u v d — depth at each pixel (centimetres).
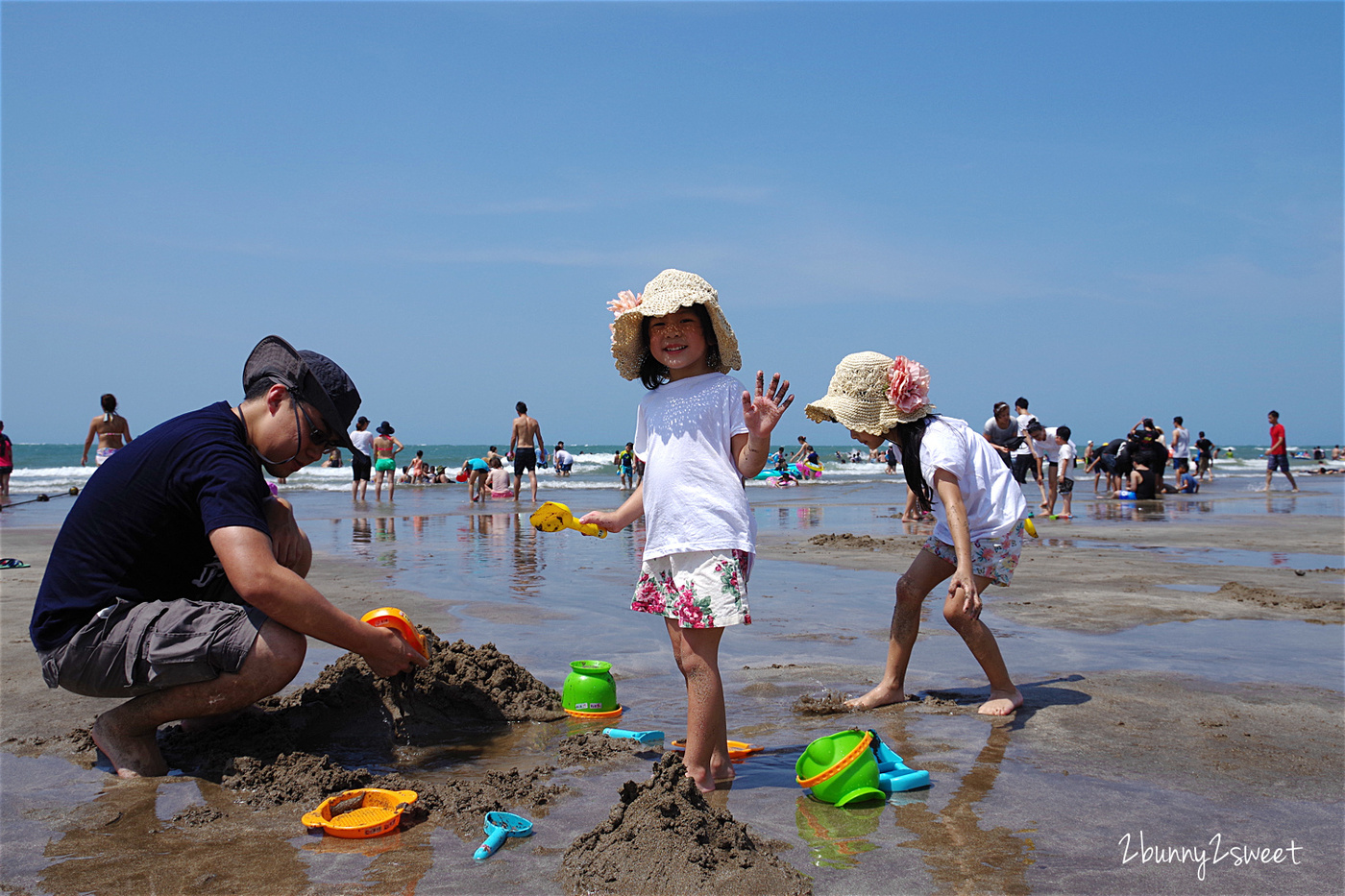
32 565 830
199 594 325
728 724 371
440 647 410
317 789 285
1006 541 399
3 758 321
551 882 225
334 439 334
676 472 311
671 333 330
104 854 242
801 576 805
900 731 357
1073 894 218
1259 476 3419
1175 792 288
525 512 1656
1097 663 472
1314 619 590
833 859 238
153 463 303
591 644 514
